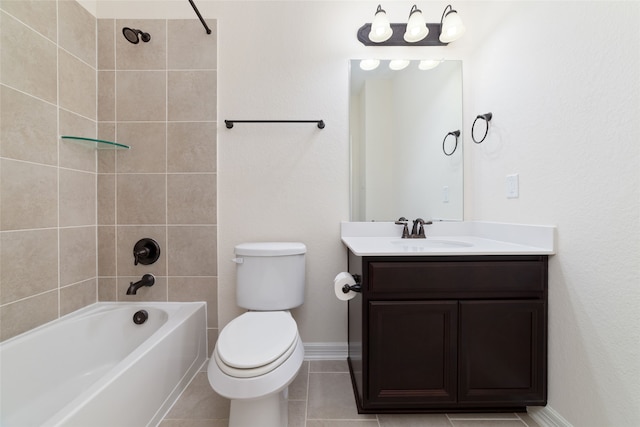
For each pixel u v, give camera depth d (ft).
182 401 4.16
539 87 3.71
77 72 4.74
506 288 3.58
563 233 3.36
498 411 3.84
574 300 3.21
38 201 4.11
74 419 2.46
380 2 5.30
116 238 5.24
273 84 5.29
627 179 2.64
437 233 5.38
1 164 3.63
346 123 5.35
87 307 4.99
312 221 5.36
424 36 4.86
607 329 2.84
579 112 3.13
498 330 3.58
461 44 5.43
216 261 5.31
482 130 5.08
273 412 3.27
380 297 3.63
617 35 2.72
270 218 5.34
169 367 4.00
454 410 3.82
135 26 5.18
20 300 3.86
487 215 4.94
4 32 3.63
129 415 3.14
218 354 3.13
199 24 5.22
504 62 4.44
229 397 2.87
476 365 3.58
